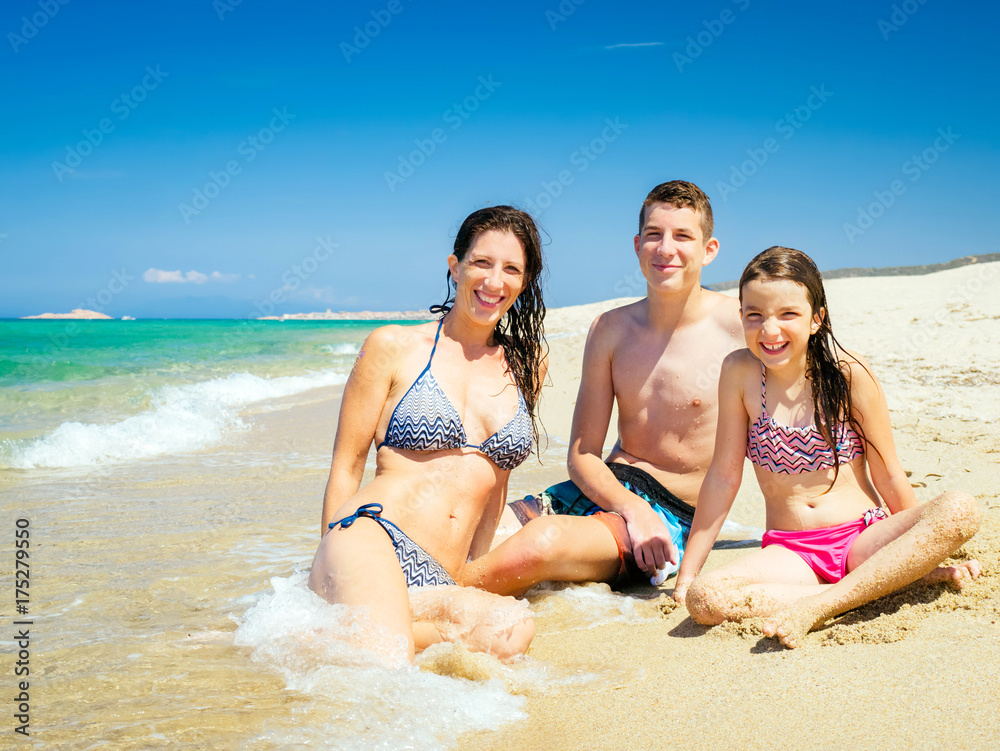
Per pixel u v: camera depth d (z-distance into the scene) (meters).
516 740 2.07
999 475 4.64
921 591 2.70
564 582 3.46
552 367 11.98
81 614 3.17
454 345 3.39
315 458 6.96
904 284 19.11
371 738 2.06
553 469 6.07
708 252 3.85
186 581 3.62
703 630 2.83
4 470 6.45
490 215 3.33
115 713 2.21
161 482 5.95
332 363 17.64
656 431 3.83
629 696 2.31
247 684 2.43
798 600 2.68
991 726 1.90
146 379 13.52
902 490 3.10
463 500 3.19
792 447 3.11
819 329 3.09
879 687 2.16
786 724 2.03
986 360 8.77
